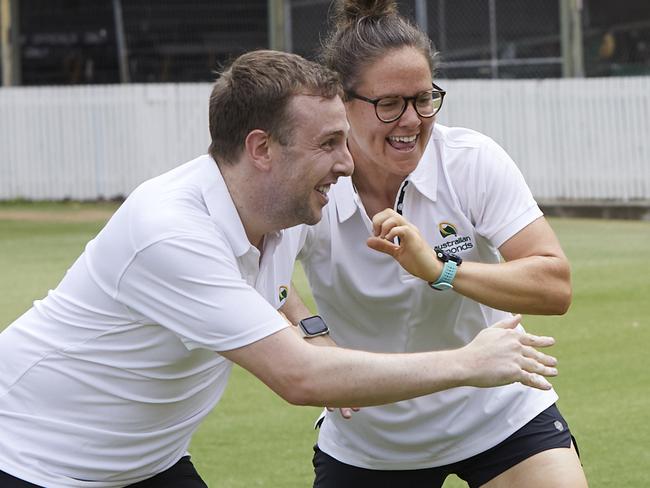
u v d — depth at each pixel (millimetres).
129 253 3414
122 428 3607
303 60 3412
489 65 18234
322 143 3385
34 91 19000
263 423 7137
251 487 5996
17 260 13227
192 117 18656
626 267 11953
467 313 4285
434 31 18297
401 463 4402
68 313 3557
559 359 8352
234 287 3354
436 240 4168
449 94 17641
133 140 18812
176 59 20359
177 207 3420
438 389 3314
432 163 4145
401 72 3855
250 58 3430
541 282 3947
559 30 17953
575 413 7094
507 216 4074
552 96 17328
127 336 3504
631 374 7910
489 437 4266
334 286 4281
